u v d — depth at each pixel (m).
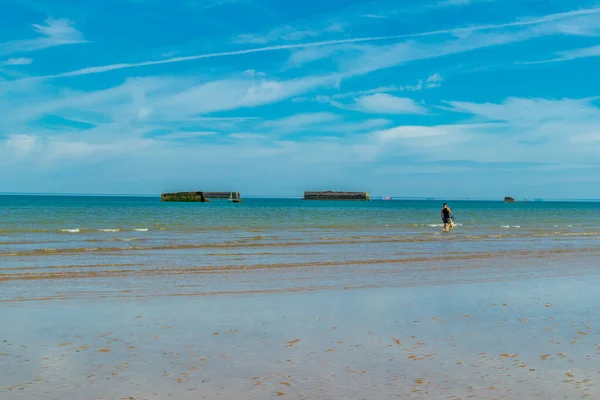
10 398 5.66
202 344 7.92
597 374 6.62
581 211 122.06
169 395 5.82
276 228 39.34
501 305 11.07
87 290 12.80
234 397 5.76
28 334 8.43
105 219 52.12
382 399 5.73
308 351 7.57
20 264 17.62
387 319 9.68
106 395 5.80
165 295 12.19
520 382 6.30
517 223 55.28
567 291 12.93
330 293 12.55
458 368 6.82
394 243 27.25
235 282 14.30
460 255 21.75
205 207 121.94
